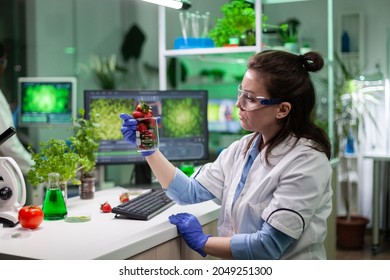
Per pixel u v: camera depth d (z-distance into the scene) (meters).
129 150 2.42
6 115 2.58
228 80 4.75
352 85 4.21
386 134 4.52
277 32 3.07
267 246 1.44
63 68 5.23
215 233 1.88
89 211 1.81
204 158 2.56
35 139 4.66
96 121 2.29
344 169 4.33
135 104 2.44
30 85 2.86
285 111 1.52
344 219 4.40
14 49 4.94
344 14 4.55
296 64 1.54
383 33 4.52
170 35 4.08
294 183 1.46
